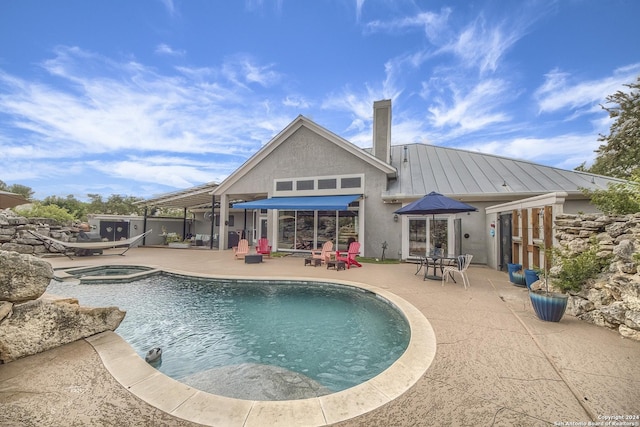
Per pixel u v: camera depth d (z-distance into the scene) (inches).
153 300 536.1
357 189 1061.8
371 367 299.6
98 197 2527.1
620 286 321.4
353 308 497.4
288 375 282.7
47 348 267.0
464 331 327.0
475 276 686.5
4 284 248.1
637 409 189.0
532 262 586.2
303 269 780.0
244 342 365.4
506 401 199.0
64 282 655.8
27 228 976.9
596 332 320.8
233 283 645.3
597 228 413.7
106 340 292.0
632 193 445.7
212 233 1334.9
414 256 965.8
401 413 188.9
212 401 202.2
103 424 176.1
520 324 349.1
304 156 1153.4
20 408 188.2
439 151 1307.8
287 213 1170.6
